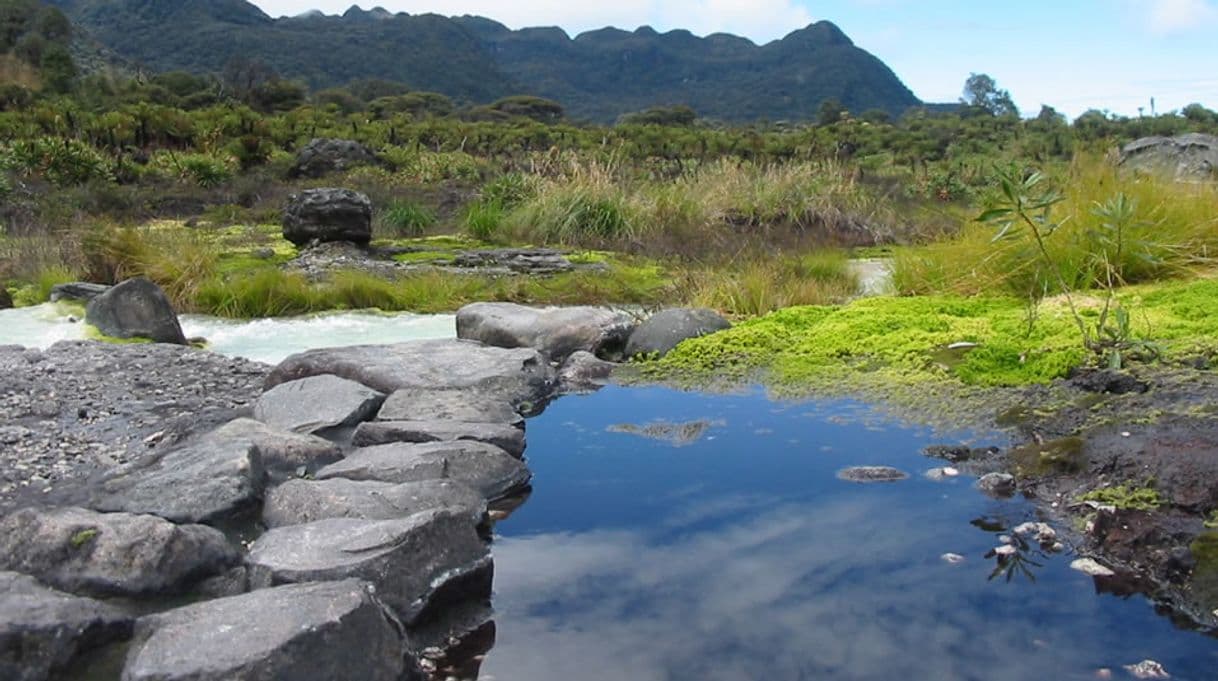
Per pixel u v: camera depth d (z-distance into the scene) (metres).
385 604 2.78
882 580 3.10
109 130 28.88
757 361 6.04
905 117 57.09
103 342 6.75
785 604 2.97
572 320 6.69
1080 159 8.66
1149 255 6.76
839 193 15.88
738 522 3.59
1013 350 5.48
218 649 2.44
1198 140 13.80
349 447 4.56
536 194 15.58
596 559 3.33
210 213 18.39
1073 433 4.25
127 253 9.79
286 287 9.17
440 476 3.91
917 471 4.04
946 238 9.88
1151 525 3.27
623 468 4.24
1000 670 2.59
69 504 3.71
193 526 3.21
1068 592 3.00
